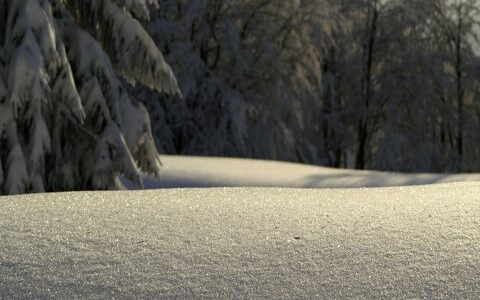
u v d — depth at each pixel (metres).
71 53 7.89
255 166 14.84
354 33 27.53
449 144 28.66
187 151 19.66
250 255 2.83
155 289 2.44
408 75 26.86
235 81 20.47
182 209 3.86
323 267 2.69
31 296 2.35
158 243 2.99
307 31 21.67
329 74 27.83
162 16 19.47
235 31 20.17
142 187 8.00
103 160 7.73
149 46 8.20
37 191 7.00
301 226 3.37
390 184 13.56
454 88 27.22
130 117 8.25
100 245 2.93
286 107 20.86
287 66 21.25
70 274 2.55
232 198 4.51
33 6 7.08
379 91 27.48
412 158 26.05
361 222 3.46
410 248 2.92
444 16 27.88
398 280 2.55
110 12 8.12
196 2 19.38
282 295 2.42
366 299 2.39
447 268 2.66
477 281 2.52
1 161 6.98
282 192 5.13
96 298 2.35
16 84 6.77
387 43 27.64
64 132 7.75
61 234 3.09
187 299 2.37
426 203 4.15
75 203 4.06
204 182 12.23
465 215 3.57
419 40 27.69
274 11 21.50
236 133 19.23
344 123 28.12
